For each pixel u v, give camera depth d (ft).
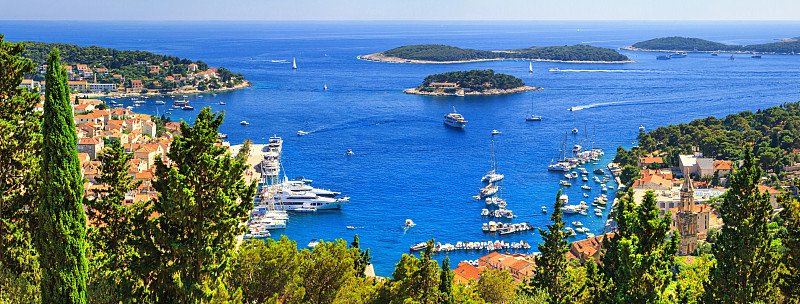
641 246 229.25
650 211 230.89
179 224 197.26
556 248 278.46
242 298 219.41
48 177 169.89
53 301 175.01
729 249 230.27
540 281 279.49
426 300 248.93
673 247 227.81
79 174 173.37
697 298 247.09
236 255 211.20
